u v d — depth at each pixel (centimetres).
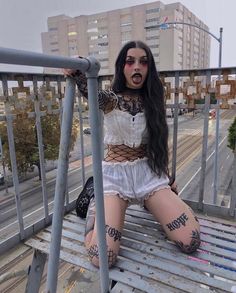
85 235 155
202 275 132
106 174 165
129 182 165
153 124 166
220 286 125
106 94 157
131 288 125
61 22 4994
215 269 135
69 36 4997
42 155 182
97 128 95
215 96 175
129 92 169
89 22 4744
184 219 153
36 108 173
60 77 186
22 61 66
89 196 183
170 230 153
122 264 140
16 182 167
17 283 511
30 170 1361
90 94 91
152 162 170
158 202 160
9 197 1152
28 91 166
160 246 154
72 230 175
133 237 162
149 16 4222
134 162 167
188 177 1293
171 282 128
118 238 145
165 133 172
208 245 154
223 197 1011
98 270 138
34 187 1241
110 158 171
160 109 169
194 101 183
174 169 200
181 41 4509
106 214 149
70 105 90
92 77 89
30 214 962
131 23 4394
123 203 162
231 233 168
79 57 88
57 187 92
